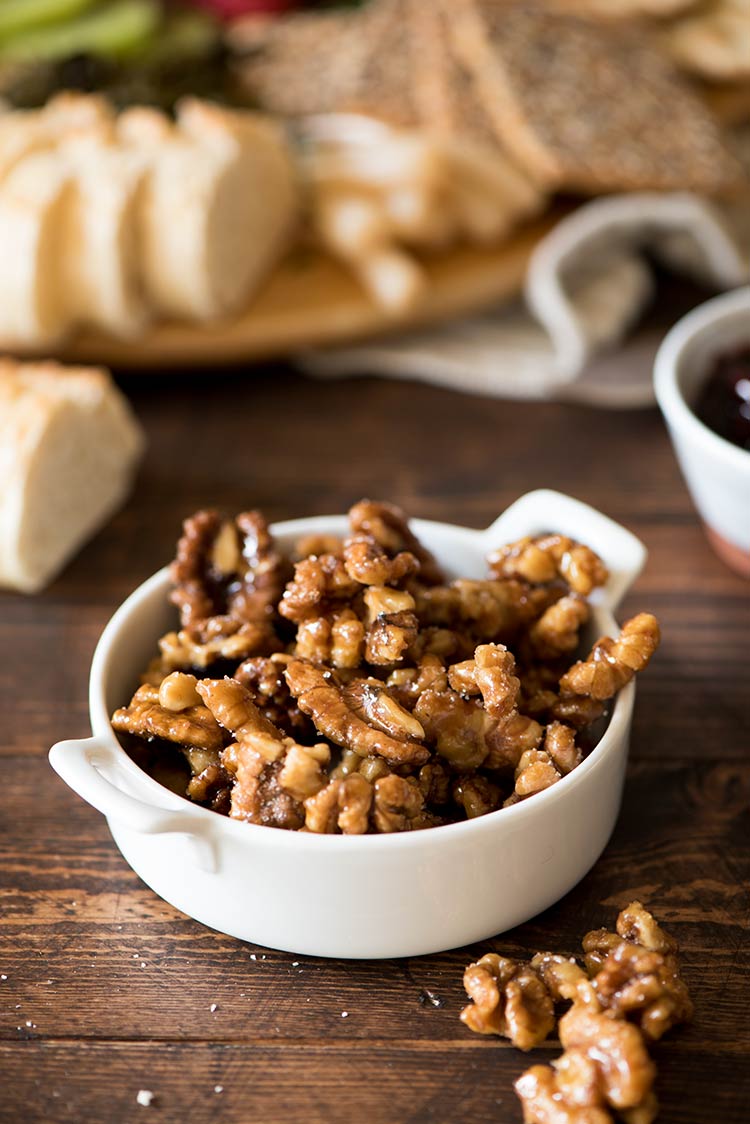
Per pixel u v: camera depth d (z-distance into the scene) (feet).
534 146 2.18
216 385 2.20
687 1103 1.35
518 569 1.54
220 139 2.13
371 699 1.42
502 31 2.35
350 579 1.47
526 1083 1.33
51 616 1.82
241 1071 1.38
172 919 1.49
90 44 2.47
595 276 2.20
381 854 1.35
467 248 2.30
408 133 2.24
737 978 1.43
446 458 2.03
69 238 2.06
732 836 1.54
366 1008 1.41
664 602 1.79
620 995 1.35
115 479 1.96
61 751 1.38
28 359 2.18
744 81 2.53
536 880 1.42
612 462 2.02
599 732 1.50
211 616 1.54
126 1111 1.36
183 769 1.46
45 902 1.51
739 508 1.72
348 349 2.21
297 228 2.29
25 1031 1.41
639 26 2.50
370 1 2.79
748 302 1.85
